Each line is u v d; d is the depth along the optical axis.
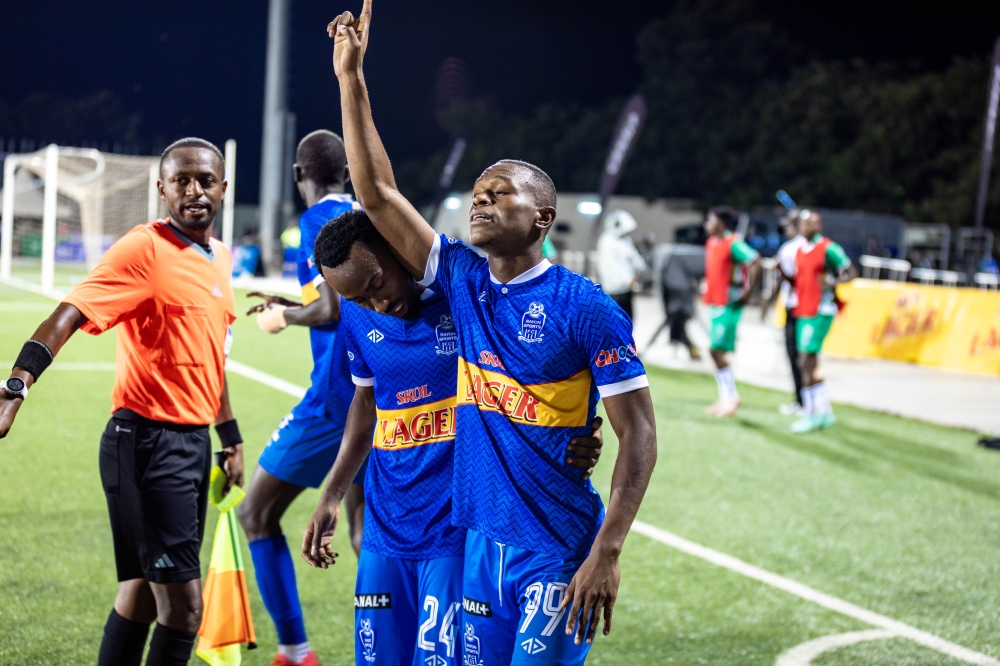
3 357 10.02
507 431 2.29
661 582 4.48
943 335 12.97
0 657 3.33
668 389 10.17
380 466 2.63
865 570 4.78
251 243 24.77
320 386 3.43
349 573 4.39
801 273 8.16
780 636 3.89
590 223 30.70
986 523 5.71
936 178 31.11
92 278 2.72
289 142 23.31
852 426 8.55
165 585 2.83
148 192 22.22
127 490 2.81
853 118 32.66
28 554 4.37
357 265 2.38
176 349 2.86
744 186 33.53
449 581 2.53
